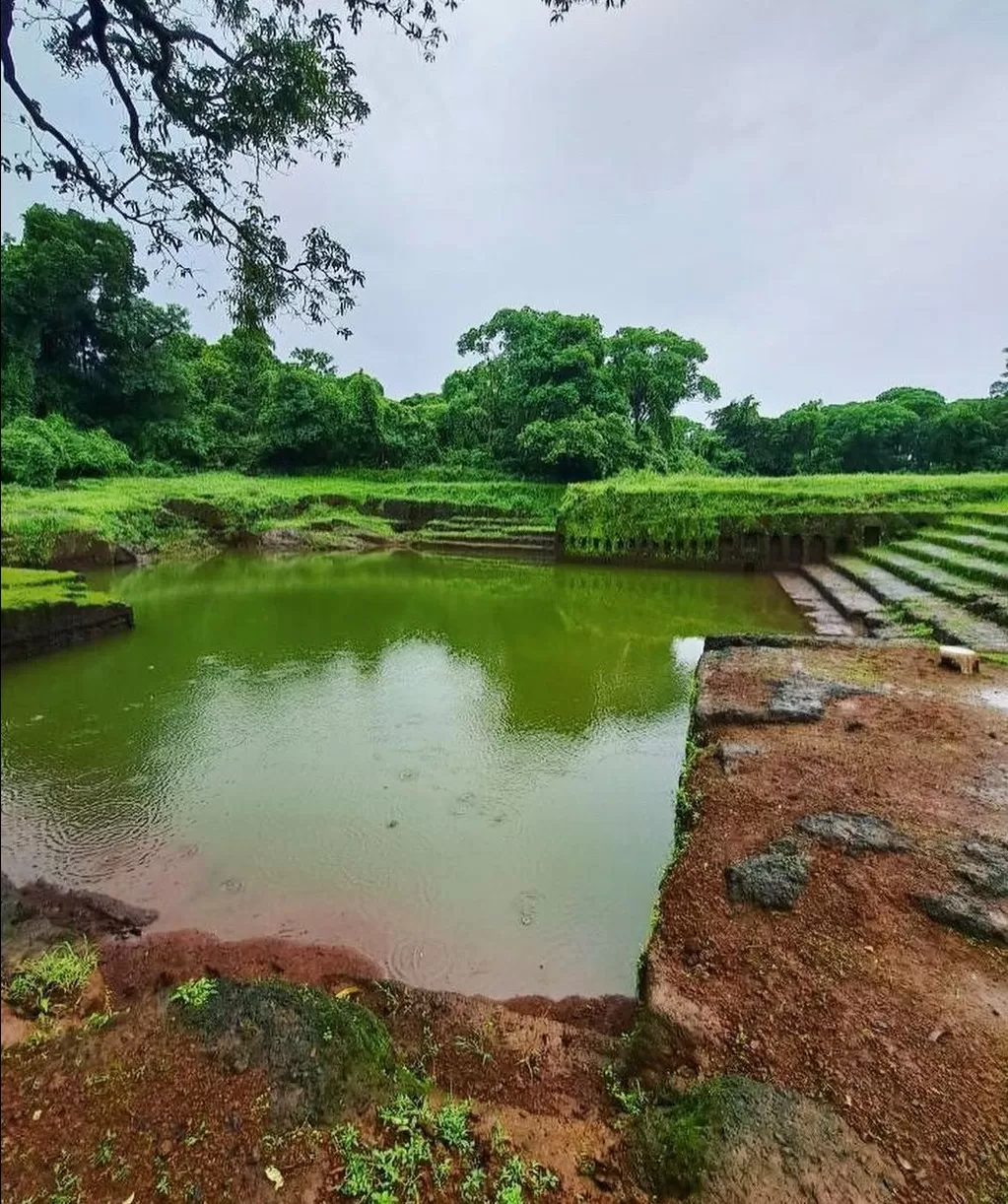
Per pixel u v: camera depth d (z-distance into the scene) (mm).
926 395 53688
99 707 7203
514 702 7539
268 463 30062
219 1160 2117
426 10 4879
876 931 2889
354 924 3877
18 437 17906
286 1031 2617
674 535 17781
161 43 4832
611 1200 2057
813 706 5234
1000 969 2678
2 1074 2422
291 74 5090
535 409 27188
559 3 4797
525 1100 2572
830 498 17219
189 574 16250
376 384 31250
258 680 8195
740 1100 2193
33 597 9180
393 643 10000
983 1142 2010
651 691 7914
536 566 18500
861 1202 1879
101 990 3096
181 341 25766
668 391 30688
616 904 4059
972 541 12703
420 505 23969
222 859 4508
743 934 2939
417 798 5355
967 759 4379
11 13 3930
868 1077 2248
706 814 3871
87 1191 2000
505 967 3549
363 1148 2197
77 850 4590
